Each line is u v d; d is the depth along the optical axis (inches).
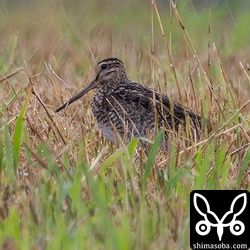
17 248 351.6
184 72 650.8
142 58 722.8
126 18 959.6
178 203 396.2
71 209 384.2
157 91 545.3
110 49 760.3
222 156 440.1
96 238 356.5
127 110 520.1
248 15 879.7
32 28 880.3
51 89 590.2
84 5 1004.6
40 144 446.6
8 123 492.1
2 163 450.6
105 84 536.1
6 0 1041.5
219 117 502.3
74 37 795.4
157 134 453.4
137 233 362.6
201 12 901.8
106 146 485.4
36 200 391.9
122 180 419.5
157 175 421.7
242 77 647.8
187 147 474.0
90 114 544.4
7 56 721.0
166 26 869.2
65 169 419.8
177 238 367.2
